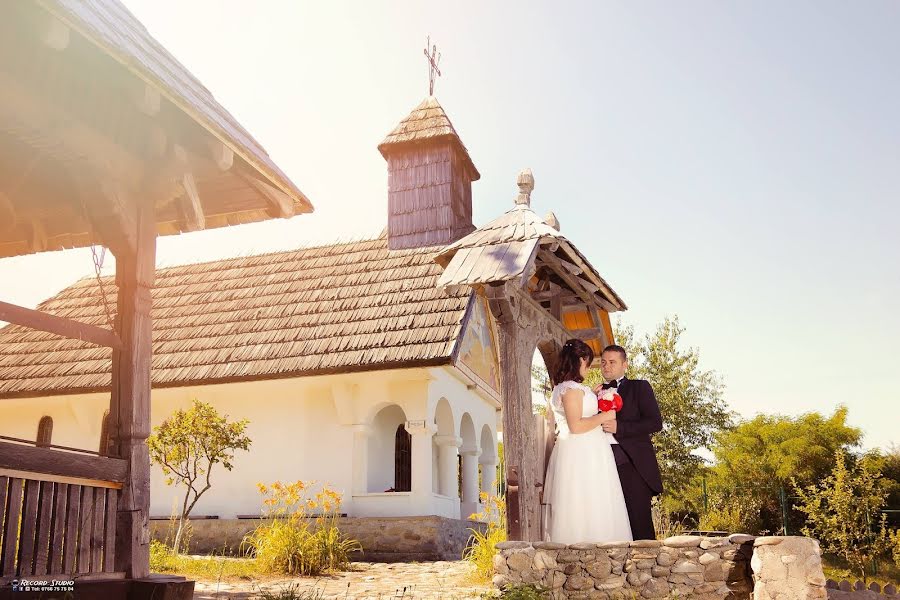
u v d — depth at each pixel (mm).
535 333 8828
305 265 20797
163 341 18719
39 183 6633
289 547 11555
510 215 8734
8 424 19016
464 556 13578
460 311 16750
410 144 21578
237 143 6152
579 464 7309
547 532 7664
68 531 5473
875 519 20281
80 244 7832
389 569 12211
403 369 15758
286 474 16797
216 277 21422
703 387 21969
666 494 21359
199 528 16031
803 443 30672
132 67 4918
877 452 29719
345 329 17156
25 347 20031
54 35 4391
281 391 17312
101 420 18375
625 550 6863
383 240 21234
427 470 16062
